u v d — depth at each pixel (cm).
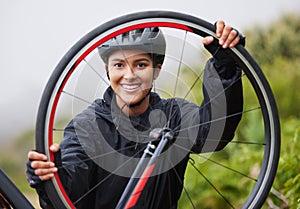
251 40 681
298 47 671
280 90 618
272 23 708
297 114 611
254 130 511
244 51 316
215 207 488
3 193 306
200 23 312
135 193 307
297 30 693
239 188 486
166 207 335
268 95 321
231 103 325
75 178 318
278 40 673
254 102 545
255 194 326
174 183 337
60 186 304
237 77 323
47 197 307
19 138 913
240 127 527
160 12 307
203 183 494
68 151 320
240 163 491
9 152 896
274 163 325
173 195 339
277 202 434
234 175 489
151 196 329
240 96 326
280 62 647
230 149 521
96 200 331
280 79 626
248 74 319
